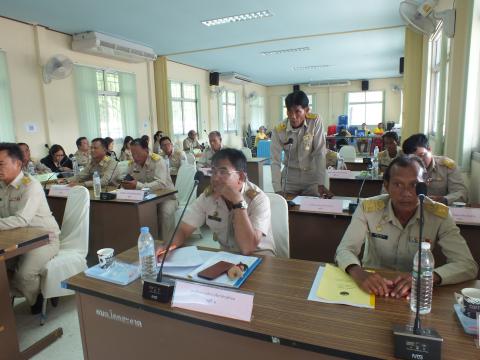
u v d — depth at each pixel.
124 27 5.30
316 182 2.59
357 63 9.40
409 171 1.24
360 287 1.11
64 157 4.85
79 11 4.50
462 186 2.34
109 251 1.38
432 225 1.30
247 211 1.51
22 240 1.73
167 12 4.68
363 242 1.44
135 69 6.96
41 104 5.08
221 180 1.44
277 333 0.89
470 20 2.81
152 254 1.31
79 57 5.66
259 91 13.91
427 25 3.84
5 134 4.65
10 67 4.66
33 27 4.93
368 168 3.98
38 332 2.02
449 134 3.23
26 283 1.99
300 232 2.33
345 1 4.48
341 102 13.73
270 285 1.15
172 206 3.25
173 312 1.02
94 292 1.16
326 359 0.86
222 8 4.59
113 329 1.19
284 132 2.59
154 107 7.53
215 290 1.01
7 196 2.08
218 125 10.47
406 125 5.52
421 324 0.89
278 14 4.91
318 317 0.96
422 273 1.02
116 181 3.63
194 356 1.05
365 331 0.89
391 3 4.57
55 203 3.14
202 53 7.39
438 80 4.34
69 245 2.24
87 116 5.83
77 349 1.86
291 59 8.52
